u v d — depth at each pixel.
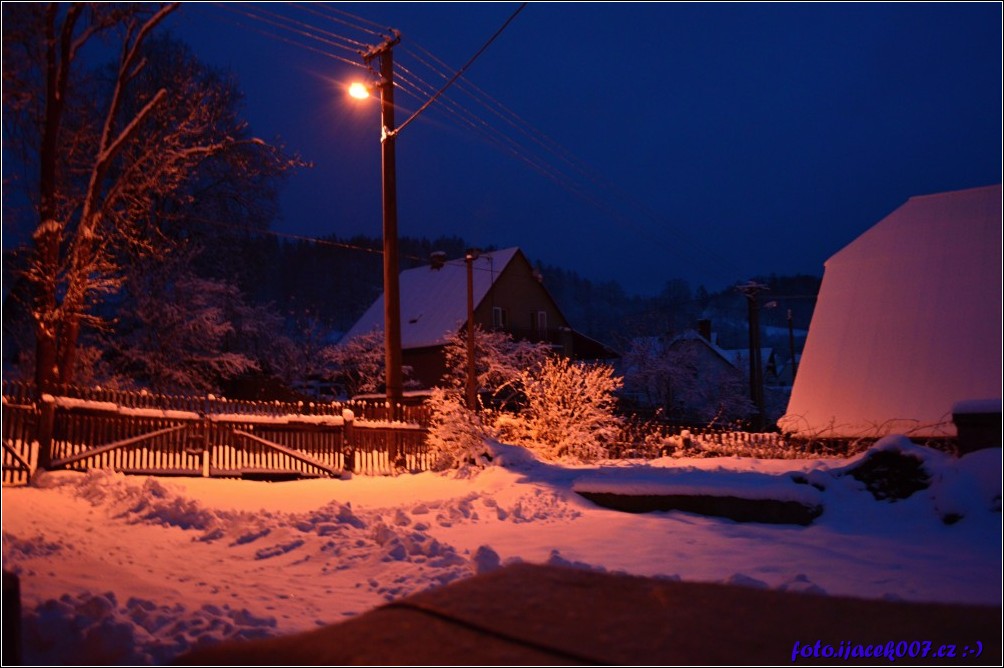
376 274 83.12
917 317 19.70
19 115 14.56
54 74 14.70
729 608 4.31
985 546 9.87
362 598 6.92
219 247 35.31
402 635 3.93
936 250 21.02
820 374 19.77
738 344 105.06
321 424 15.73
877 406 18.48
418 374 46.16
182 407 14.32
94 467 12.53
